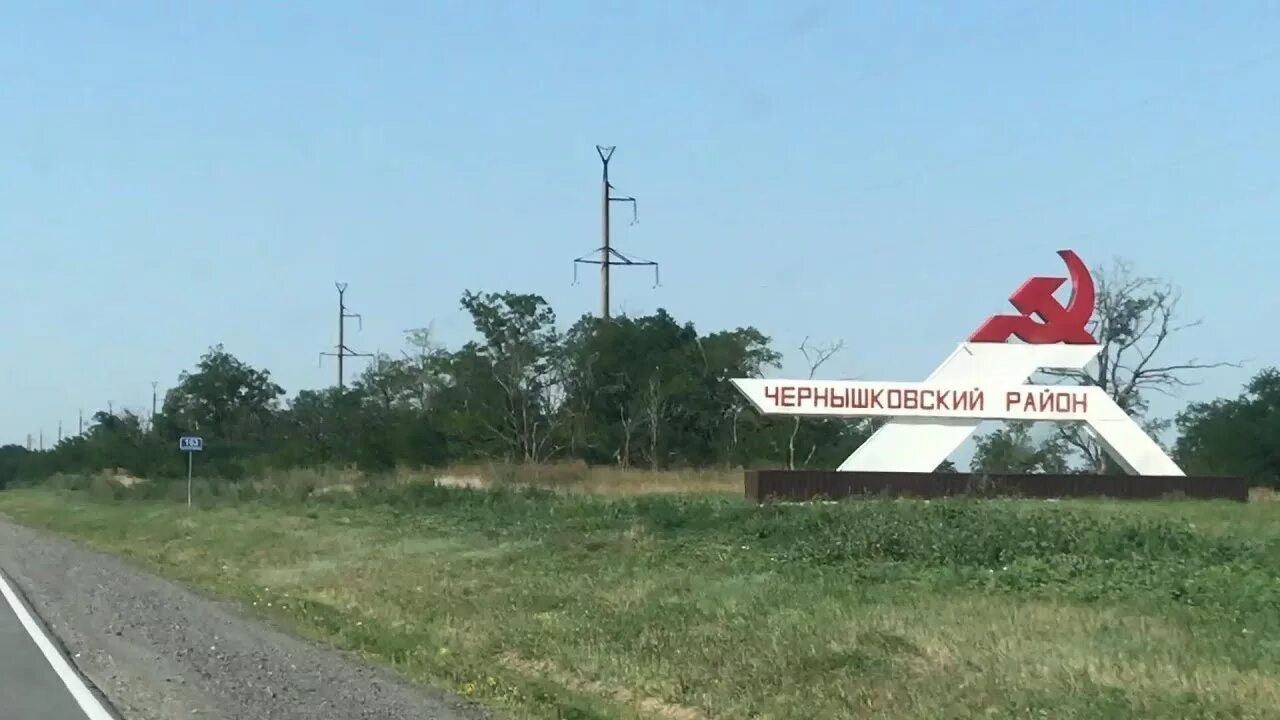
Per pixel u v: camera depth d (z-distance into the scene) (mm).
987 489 38750
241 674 13648
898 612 16891
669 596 19984
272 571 28375
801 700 12164
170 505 57531
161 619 18797
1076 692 11781
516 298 79438
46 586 24250
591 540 28906
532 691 13188
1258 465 61250
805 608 17703
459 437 76125
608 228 72812
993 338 40750
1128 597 18234
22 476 124438
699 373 76438
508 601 20406
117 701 12062
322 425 82938
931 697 11836
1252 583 19203
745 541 27312
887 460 39656
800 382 39312
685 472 61719
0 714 11453
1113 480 39719
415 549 30547
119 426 105562
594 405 77500
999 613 16625
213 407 107875
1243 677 12383
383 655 15758
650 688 13422
